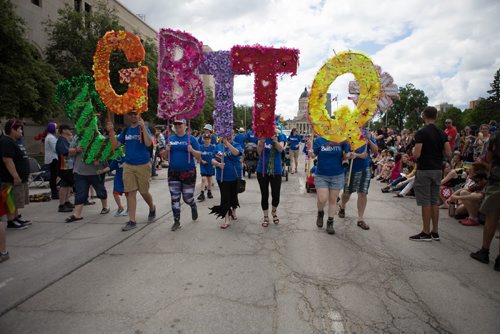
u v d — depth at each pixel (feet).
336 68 18.03
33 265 13.73
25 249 15.64
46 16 87.25
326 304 10.59
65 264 13.80
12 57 54.75
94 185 22.02
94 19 83.82
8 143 17.95
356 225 19.95
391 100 34.04
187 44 18.40
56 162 27.96
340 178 18.19
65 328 9.29
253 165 40.55
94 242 16.62
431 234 17.19
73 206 24.12
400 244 16.48
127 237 17.42
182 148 18.95
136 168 18.70
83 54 81.35
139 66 18.88
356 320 9.71
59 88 20.79
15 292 11.37
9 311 10.19
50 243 16.49
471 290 11.59
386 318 9.82
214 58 18.56
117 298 10.93
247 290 11.48
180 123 18.57
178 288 11.60
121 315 9.91
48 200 27.50
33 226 19.63
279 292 11.36
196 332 9.07
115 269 13.26
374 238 17.38
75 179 20.97
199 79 18.67
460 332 9.17
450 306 10.51
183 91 18.58
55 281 12.21
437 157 16.52
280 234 18.03
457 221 21.30
